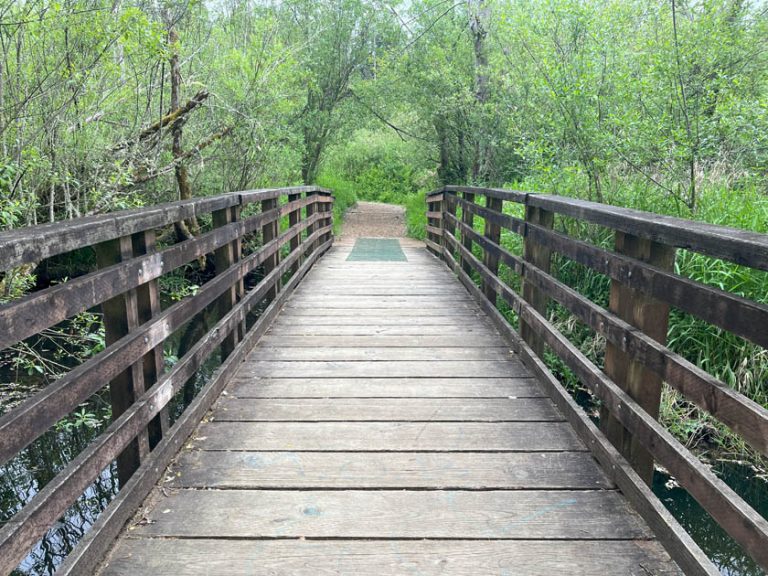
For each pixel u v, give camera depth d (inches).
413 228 584.4
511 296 182.9
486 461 110.1
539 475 105.0
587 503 96.0
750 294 173.0
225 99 345.4
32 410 62.3
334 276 321.1
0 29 190.9
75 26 206.5
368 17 596.1
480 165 538.0
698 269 183.0
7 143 211.3
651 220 87.4
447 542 85.7
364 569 79.4
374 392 144.9
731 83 217.2
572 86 233.9
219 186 382.3
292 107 449.1
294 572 78.7
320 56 557.0
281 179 450.6
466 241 291.0
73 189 262.2
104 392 190.2
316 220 384.5
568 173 244.2
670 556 82.4
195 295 123.2
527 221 166.7
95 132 255.8
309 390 145.9
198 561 80.6
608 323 103.9
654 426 86.0
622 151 220.7
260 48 362.3
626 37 246.8
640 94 224.4
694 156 208.1
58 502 68.2
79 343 207.2
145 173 296.2
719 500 67.8
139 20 213.2
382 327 208.2
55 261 318.7
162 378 104.3
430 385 149.9
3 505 126.3
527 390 146.8
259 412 132.0
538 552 83.6
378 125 713.0
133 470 96.4
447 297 262.2
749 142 215.5
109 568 79.0
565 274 224.7
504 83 466.3
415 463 109.0
